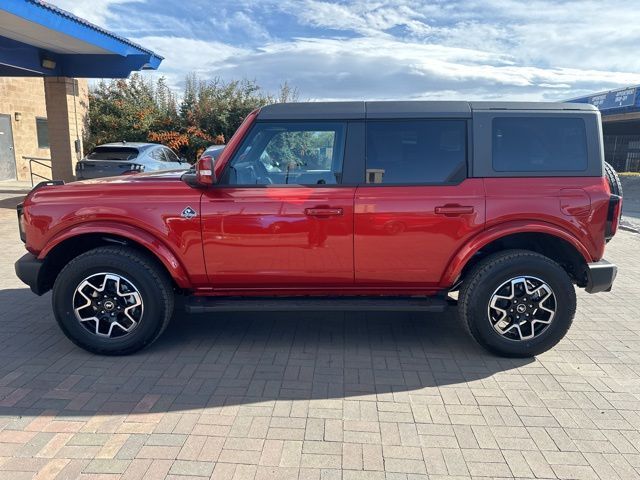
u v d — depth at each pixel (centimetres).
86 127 1811
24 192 1428
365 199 372
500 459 266
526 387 345
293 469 256
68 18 926
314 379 355
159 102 2000
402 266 381
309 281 389
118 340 385
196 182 373
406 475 253
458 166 377
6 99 1711
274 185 377
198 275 385
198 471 254
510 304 380
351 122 381
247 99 1998
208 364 377
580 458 267
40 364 375
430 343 422
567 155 378
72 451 269
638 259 745
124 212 375
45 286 409
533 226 370
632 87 2097
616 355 398
